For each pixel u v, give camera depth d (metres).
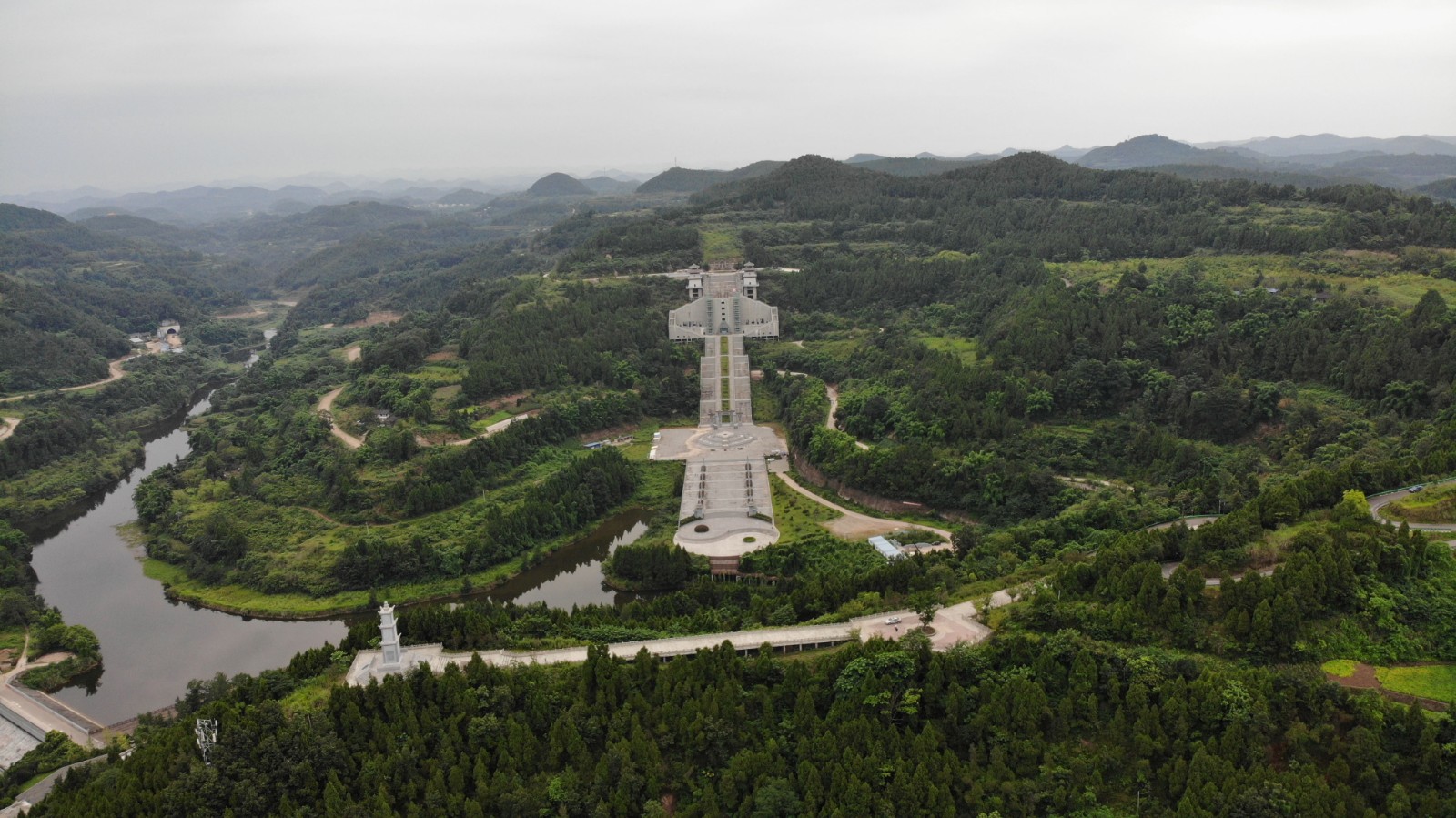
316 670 162.50
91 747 176.25
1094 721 132.50
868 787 125.62
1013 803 124.31
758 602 183.75
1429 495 172.62
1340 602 142.88
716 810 128.62
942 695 139.00
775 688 145.75
